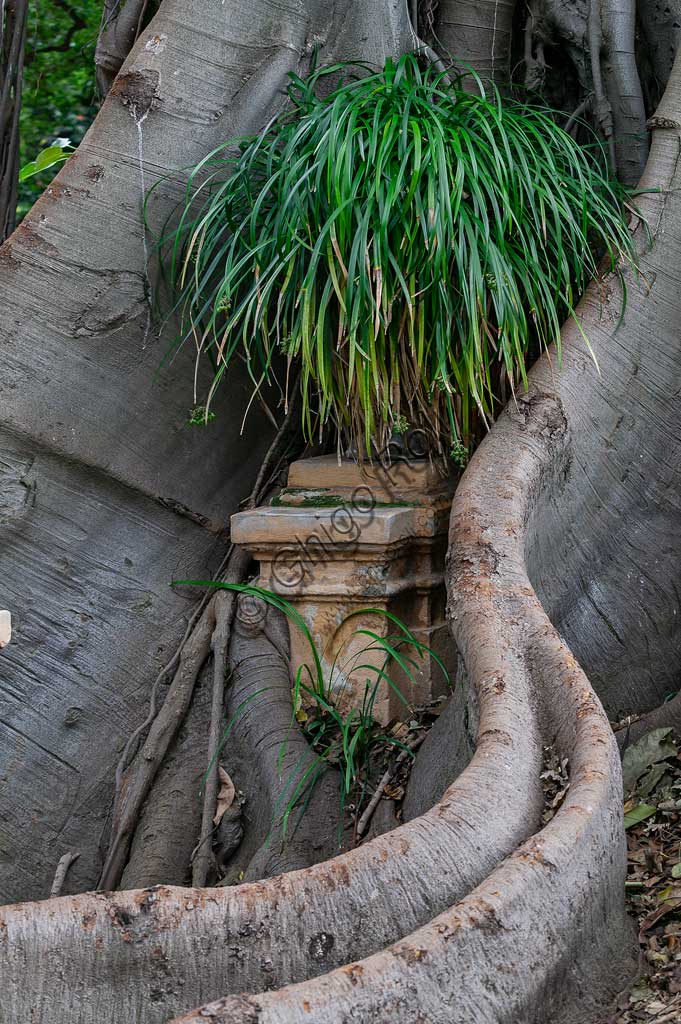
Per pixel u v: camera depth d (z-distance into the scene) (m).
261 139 3.65
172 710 3.93
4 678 3.95
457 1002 2.17
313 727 3.77
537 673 2.98
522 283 3.79
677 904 2.85
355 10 4.18
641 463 4.02
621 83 4.68
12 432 3.83
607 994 2.49
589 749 2.68
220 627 3.98
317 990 2.06
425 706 3.92
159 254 3.86
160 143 3.92
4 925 2.36
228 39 3.99
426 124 3.48
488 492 3.43
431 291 3.51
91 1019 2.34
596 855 2.50
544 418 3.68
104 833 3.97
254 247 3.52
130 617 4.07
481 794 2.60
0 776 3.94
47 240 3.86
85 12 11.12
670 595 4.04
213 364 4.08
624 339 3.95
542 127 4.02
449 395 3.56
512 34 4.87
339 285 3.48
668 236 4.06
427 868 2.45
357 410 3.82
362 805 3.58
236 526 3.79
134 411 3.99
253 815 3.68
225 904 2.40
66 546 3.97
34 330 3.84
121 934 2.38
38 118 12.00
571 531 3.84
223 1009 2.01
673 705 3.62
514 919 2.27
